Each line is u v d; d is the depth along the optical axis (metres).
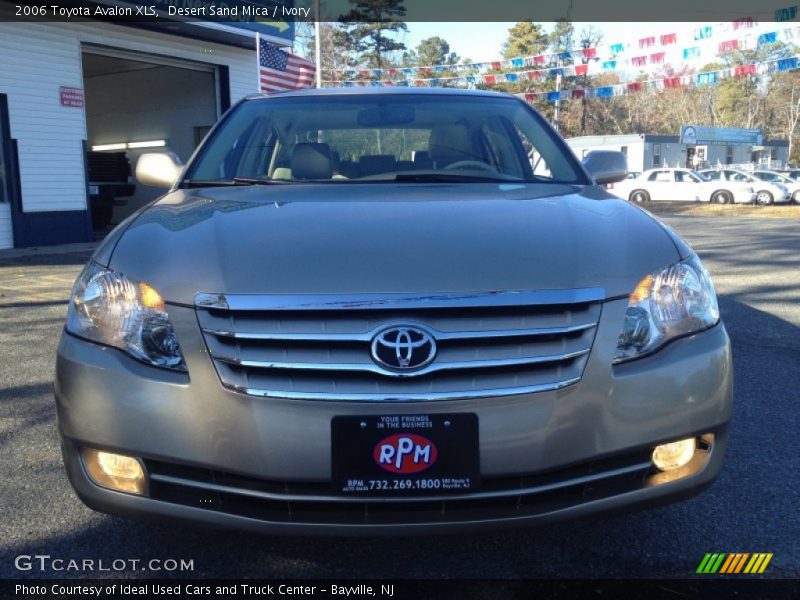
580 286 2.09
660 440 2.13
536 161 3.44
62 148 12.20
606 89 21.22
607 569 2.46
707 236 14.09
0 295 7.27
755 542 2.63
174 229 2.41
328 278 2.06
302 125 3.60
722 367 2.24
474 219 2.42
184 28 13.46
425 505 2.04
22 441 3.54
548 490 2.06
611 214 2.57
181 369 2.06
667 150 43.22
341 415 1.98
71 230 12.42
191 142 16.05
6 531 2.69
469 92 3.94
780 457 3.36
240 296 2.03
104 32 12.72
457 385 1.99
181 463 2.06
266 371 2.00
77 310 2.28
